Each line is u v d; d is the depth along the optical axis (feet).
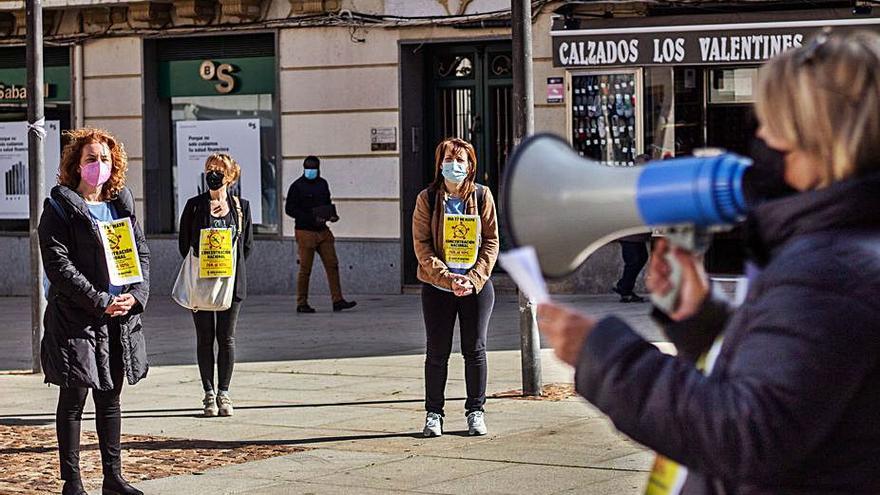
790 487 7.92
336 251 65.67
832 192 7.98
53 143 72.23
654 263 8.90
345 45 65.36
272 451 29.27
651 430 8.00
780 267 7.99
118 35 70.03
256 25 67.00
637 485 25.11
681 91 59.77
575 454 28.07
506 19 62.18
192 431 31.86
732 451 7.71
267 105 67.77
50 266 23.49
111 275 23.86
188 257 33.42
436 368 30.48
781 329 7.75
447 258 29.84
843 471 7.84
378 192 65.05
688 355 8.95
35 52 42.83
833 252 7.87
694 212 8.11
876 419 7.75
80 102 71.15
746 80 58.95
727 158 8.19
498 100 64.03
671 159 8.53
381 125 64.85
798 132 8.07
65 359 23.58
